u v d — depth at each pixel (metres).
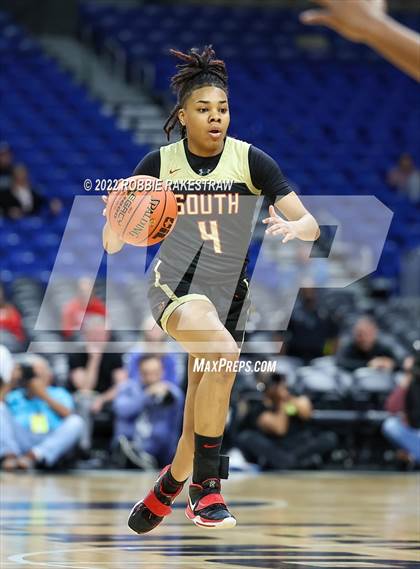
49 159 27.89
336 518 10.27
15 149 28.05
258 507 11.56
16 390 16.73
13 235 23.77
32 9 35.31
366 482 15.73
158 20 36.03
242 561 6.81
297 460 17.95
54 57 33.34
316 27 37.16
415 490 14.20
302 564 6.64
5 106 29.95
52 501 11.71
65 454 16.66
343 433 18.64
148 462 16.94
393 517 10.38
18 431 16.58
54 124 29.62
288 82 34.12
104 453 17.98
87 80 32.94
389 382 18.94
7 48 32.47
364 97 34.03
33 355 17.45
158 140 30.16
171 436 17.03
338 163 30.38
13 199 24.41
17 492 12.92
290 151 30.67
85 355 17.94
